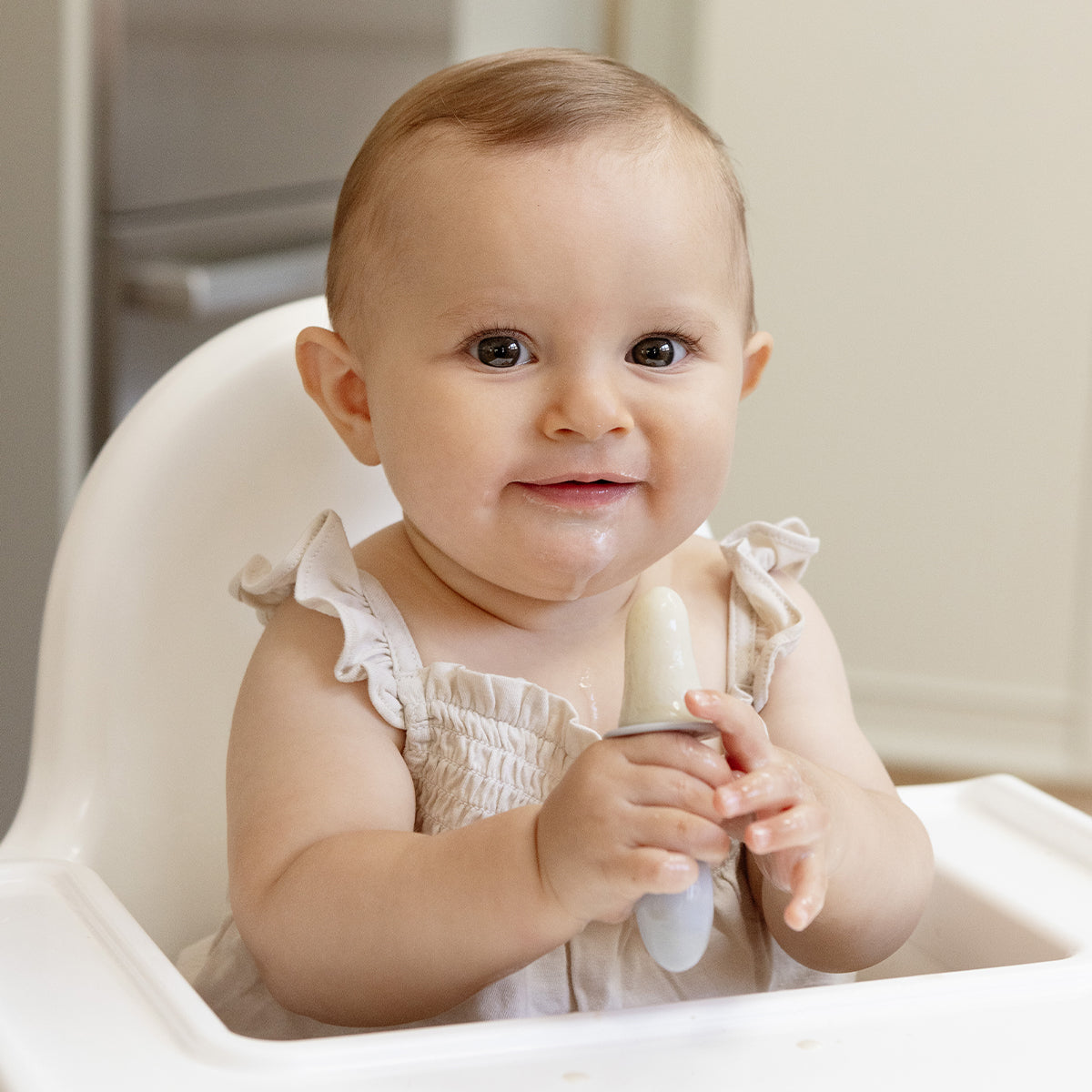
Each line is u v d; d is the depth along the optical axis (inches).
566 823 19.3
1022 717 73.3
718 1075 17.0
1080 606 71.9
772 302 71.7
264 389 31.0
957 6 68.4
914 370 71.7
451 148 22.9
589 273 22.1
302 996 22.5
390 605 25.6
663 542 23.9
